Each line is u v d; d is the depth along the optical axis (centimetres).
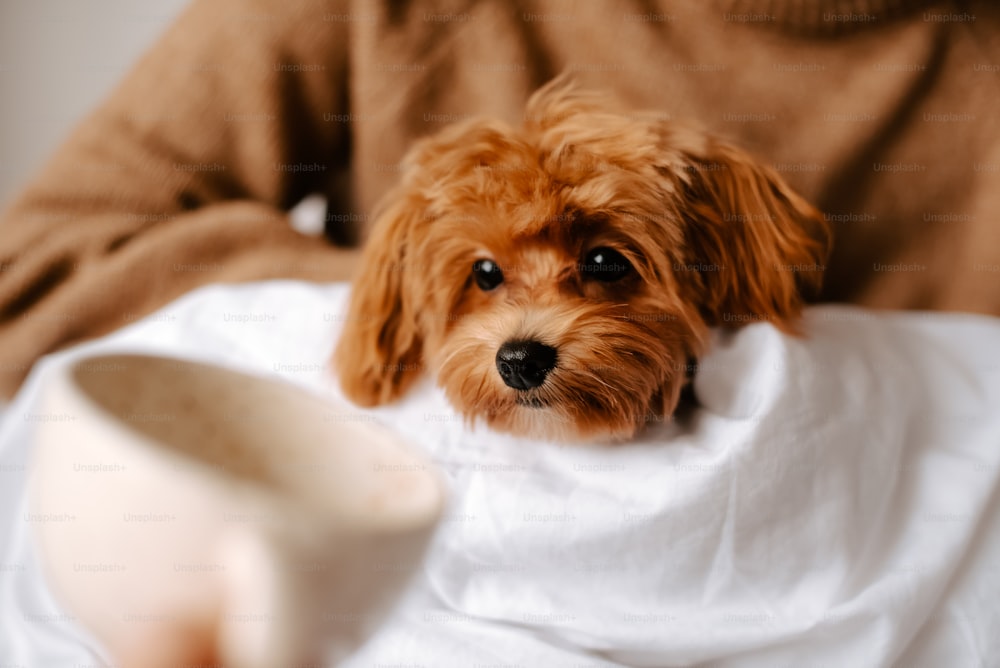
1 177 190
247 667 29
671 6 120
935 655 74
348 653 32
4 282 116
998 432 88
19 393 118
